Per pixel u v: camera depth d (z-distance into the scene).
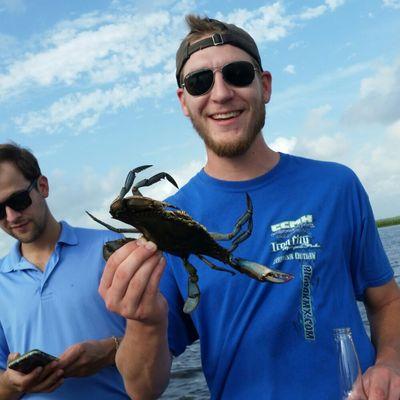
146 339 0.80
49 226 1.24
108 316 1.16
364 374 0.80
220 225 0.92
